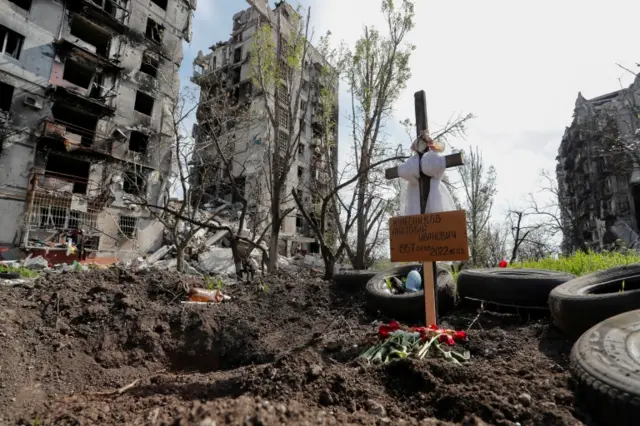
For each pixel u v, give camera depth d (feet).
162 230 61.05
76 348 10.90
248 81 82.23
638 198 81.76
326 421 5.70
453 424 5.74
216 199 75.15
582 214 101.04
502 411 5.95
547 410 5.87
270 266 27.17
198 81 74.28
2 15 47.21
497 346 9.29
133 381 9.75
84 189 56.85
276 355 10.96
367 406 6.46
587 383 6.18
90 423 6.59
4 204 45.21
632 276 10.96
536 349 9.03
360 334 11.32
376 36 39.40
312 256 73.46
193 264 51.90
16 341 10.28
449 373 7.30
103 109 57.11
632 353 6.64
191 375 9.70
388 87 39.65
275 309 15.10
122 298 13.58
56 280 15.05
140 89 63.62
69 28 54.39
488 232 67.31
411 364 7.50
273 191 29.73
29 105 48.55
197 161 40.83
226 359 11.82
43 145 49.75
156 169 58.49
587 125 85.46
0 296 12.83
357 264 39.29
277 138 29.53
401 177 12.52
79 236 50.72
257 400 6.17
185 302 14.55
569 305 9.34
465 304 14.19
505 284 12.28
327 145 41.27
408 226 11.50
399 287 16.29
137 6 64.54
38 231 47.37
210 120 37.55
